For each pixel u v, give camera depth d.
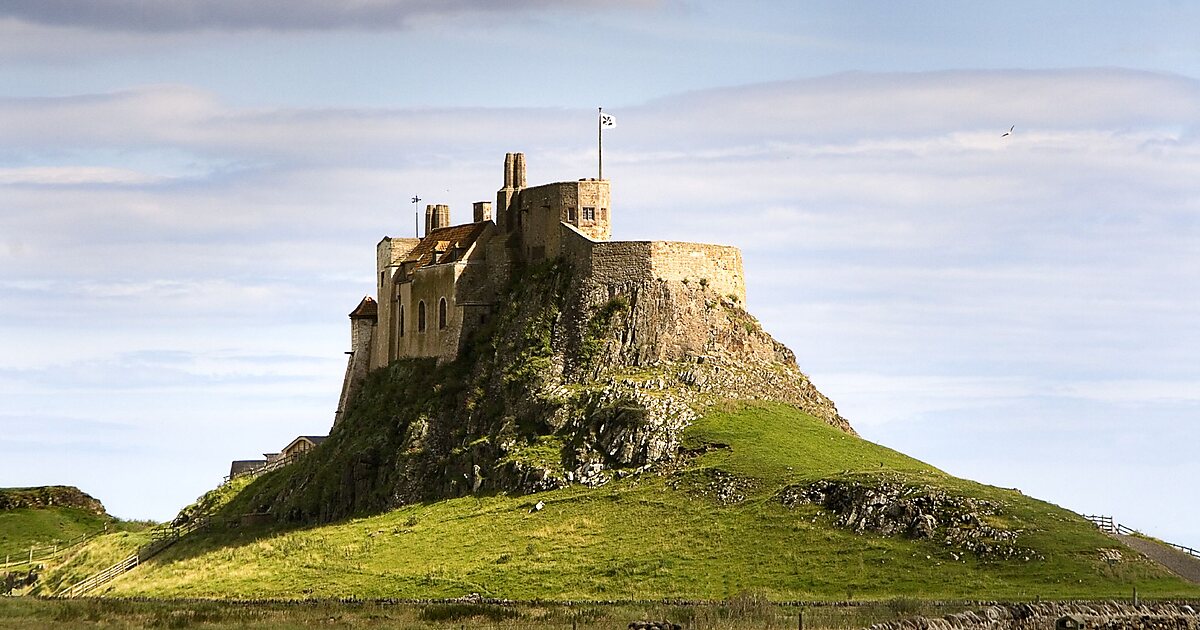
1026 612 190.25
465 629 187.38
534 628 187.25
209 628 193.00
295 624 195.00
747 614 194.62
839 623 185.25
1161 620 189.75
